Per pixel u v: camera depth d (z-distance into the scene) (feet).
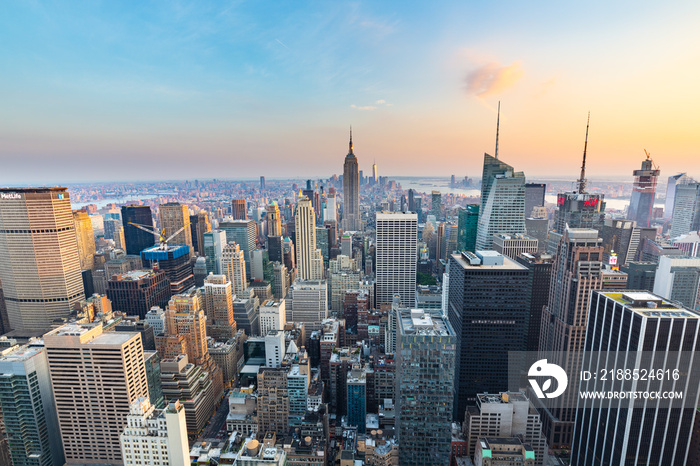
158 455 554.46
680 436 597.93
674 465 609.01
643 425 608.60
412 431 649.61
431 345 618.03
